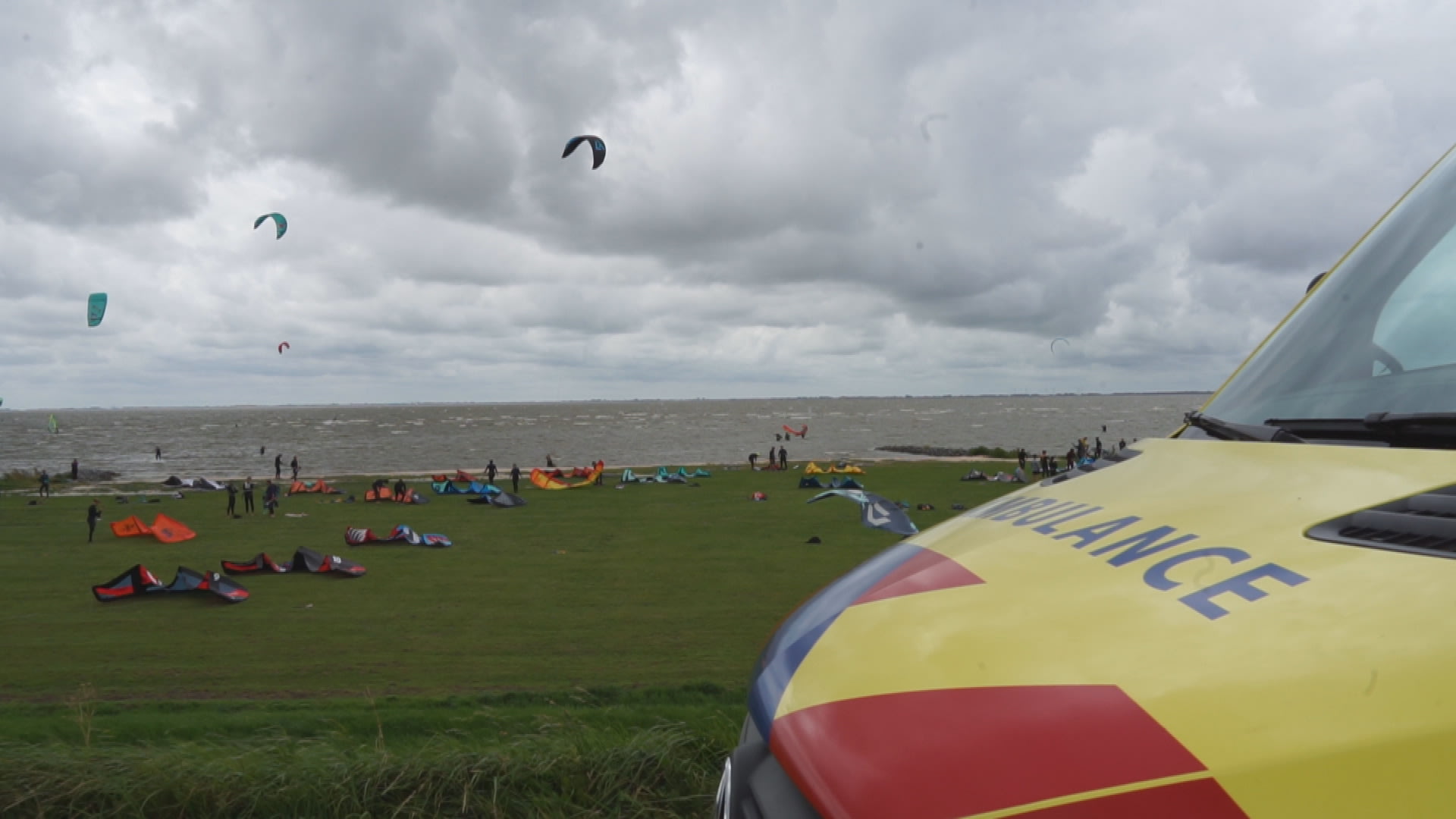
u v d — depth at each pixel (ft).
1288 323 6.75
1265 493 4.46
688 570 77.92
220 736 30.40
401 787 13.44
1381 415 4.64
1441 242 5.74
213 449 394.52
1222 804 2.48
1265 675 2.86
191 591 68.59
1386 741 2.40
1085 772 2.77
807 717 3.90
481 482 168.86
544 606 63.36
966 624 4.06
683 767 13.93
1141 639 3.38
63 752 14.85
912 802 2.96
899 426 570.87
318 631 56.65
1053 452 312.29
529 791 13.58
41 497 159.53
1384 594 3.04
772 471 210.38
